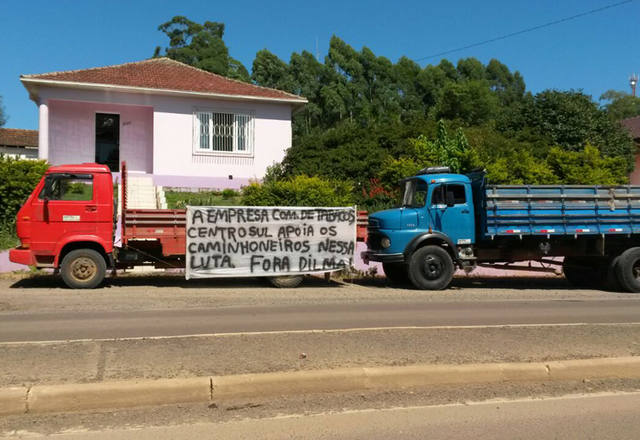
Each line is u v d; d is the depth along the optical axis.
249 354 6.12
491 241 13.91
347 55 85.50
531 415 4.90
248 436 4.39
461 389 5.51
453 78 90.44
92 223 12.22
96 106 23.78
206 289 12.76
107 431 4.43
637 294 13.41
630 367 6.03
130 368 5.55
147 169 24.38
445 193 13.65
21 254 11.89
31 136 46.81
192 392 5.02
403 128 24.64
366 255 14.48
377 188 20.06
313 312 9.59
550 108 27.34
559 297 12.48
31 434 4.34
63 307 9.83
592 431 4.59
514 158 21.11
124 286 12.97
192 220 12.87
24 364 5.64
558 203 13.77
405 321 8.69
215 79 25.59
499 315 9.45
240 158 23.70
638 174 31.09
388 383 5.48
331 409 4.95
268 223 13.38
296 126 68.56
